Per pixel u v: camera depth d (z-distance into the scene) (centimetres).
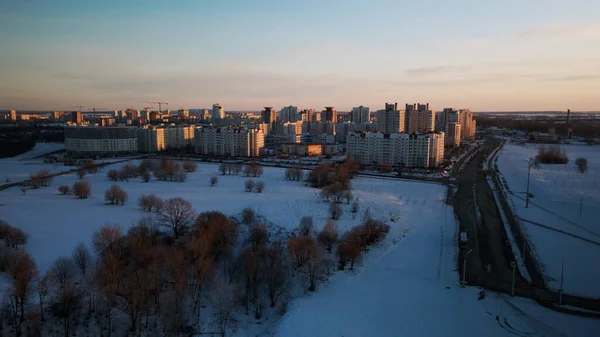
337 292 15050
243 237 19125
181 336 12519
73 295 13238
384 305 14125
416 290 15162
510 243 19712
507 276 16250
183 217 19750
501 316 13325
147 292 13625
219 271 16000
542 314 13375
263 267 15350
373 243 19500
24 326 12300
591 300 14275
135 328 12638
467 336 12312
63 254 17050
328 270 16438
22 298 12406
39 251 17412
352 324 12975
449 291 15075
